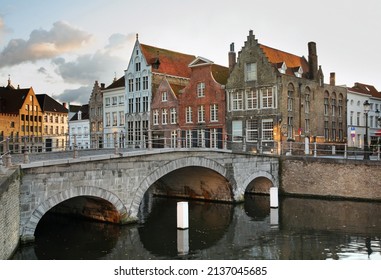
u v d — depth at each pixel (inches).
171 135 1898.4
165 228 922.1
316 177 1284.4
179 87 1983.3
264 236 833.5
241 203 1253.1
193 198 1402.6
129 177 914.1
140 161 939.3
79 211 1019.9
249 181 1275.8
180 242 796.6
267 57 1603.1
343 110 1991.9
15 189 681.6
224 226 938.7
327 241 783.1
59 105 3157.0
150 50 2102.6
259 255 702.5
